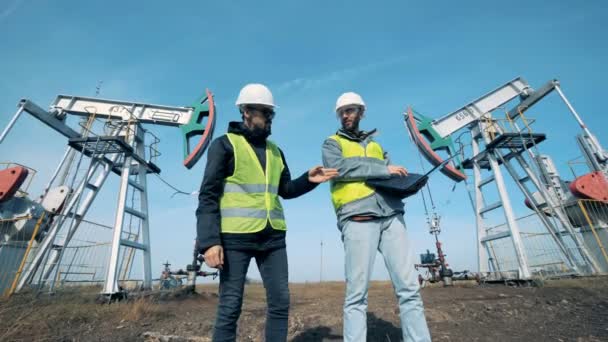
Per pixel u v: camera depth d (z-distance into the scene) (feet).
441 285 24.97
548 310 14.39
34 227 21.79
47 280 20.95
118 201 23.58
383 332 11.32
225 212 6.95
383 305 16.02
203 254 6.47
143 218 27.02
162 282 27.61
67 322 13.12
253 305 19.12
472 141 30.76
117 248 21.97
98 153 25.04
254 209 7.03
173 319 14.53
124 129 26.61
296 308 16.83
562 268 23.54
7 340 10.92
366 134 9.57
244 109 7.69
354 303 7.93
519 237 25.03
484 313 14.05
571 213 25.89
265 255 7.39
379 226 8.31
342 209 8.47
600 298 16.14
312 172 8.23
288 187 8.50
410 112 27.20
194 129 25.23
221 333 6.40
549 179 27.30
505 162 28.17
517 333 11.10
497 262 26.91
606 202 24.29
